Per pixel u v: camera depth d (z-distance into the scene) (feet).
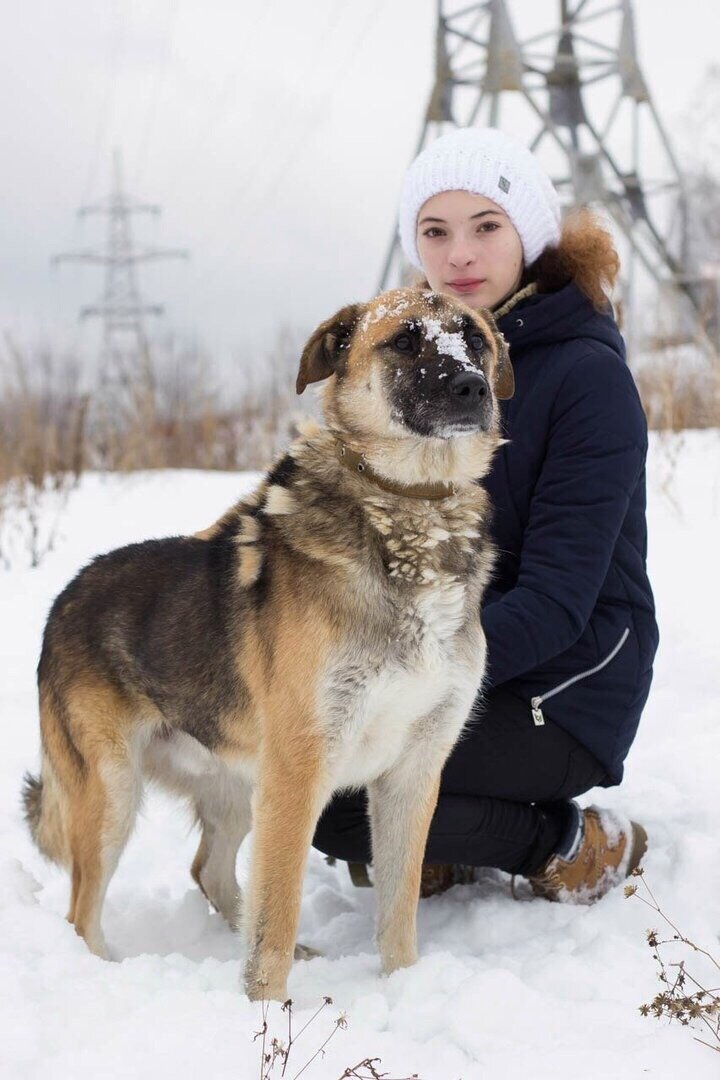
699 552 19.38
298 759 8.71
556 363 10.41
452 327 9.48
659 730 13.92
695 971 8.61
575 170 53.62
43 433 34.63
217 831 11.07
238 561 9.60
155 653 9.99
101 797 10.16
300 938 10.78
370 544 8.82
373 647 8.70
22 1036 7.18
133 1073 6.91
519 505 10.53
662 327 33.53
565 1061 7.14
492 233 11.10
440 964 8.78
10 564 24.63
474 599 9.21
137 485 34.71
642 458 10.34
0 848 12.24
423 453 9.02
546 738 10.20
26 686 17.16
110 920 11.03
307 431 9.76
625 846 10.61
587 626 10.29
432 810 9.47
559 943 9.43
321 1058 7.30
